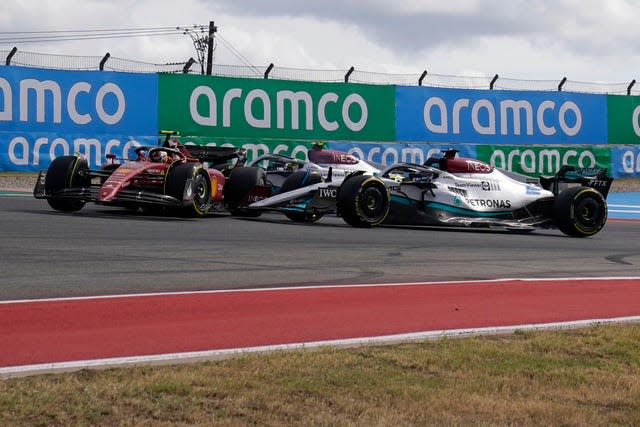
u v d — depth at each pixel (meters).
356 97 53.41
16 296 14.17
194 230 25.56
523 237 28.62
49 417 8.24
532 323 13.68
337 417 8.59
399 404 9.05
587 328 13.20
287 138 51.84
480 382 10.02
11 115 45.38
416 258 21.27
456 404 9.11
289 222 30.69
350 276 17.81
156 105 48.62
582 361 11.20
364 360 10.73
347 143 52.94
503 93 57.22
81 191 28.83
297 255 20.81
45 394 8.77
